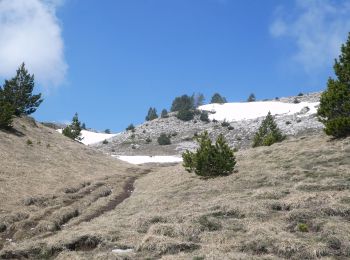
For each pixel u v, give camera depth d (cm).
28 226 2097
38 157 3962
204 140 3216
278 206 1958
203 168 3075
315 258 1373
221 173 3020
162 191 2852
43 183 3108
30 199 2564
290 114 11531
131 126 12950
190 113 12838
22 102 5484
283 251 1428
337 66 3469
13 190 2741
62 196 2758
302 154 3164
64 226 2150
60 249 1639
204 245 1539
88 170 4084
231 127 10988
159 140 10488
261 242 1498
